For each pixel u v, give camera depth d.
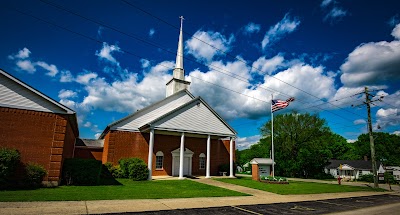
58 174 16.06
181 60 32.97
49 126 16.39
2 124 15.09
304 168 50.31
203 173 29.77
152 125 24.06
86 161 17.92
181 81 32.19
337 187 26.67
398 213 12.91
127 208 10.72
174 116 25.53
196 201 13.55
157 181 22.16
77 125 21.77
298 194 19.00
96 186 17.05
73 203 11.09
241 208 12.37
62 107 16.92
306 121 48.59
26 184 14.84
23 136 15.50
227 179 25.59
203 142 30.52
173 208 11.36
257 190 19.66
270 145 56.72
